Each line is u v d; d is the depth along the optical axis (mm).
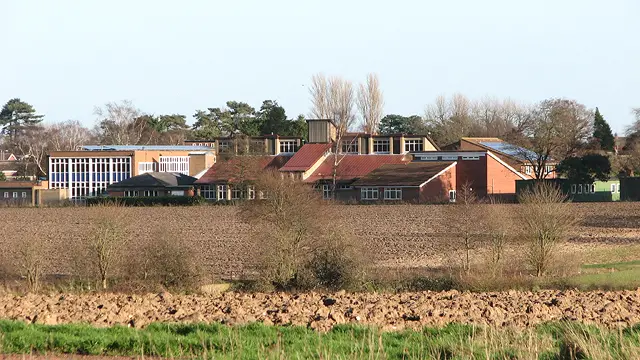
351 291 148750
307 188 174375
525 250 168625
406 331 92188
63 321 102875
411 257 199750
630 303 121062
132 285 149625
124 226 159875
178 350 82750
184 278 152750
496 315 105688
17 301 123625
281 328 92438
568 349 78562
